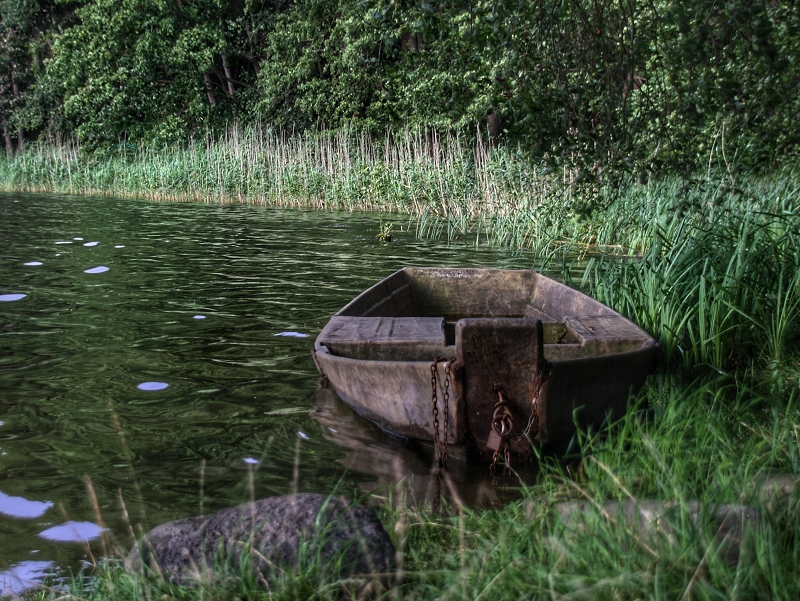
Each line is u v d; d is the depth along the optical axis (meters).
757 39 4.27
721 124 6.22
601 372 4.29
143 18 29.20
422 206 19.38
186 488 3.72
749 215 7.91
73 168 28.92
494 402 4.03
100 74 29.38
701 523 2.56
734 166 5.90
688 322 6.11
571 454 4.19
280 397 5.14
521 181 14.57
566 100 5.49
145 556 2.76
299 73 26.80
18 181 28.92
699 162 6.89
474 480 3.91
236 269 10.35
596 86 5.61
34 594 2.80
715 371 5.77
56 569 2.99
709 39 4.72
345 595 2.57
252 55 30.34
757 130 5.32
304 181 22.30
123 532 3.28
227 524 2.92
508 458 4.00
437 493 3.72
